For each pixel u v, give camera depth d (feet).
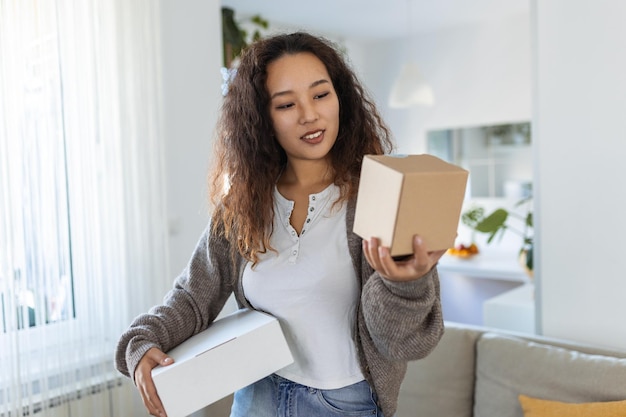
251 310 4.16
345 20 16.60
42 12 6.12
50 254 6.26
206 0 8.31
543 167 6.72
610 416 5.23
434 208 2.99
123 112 6.90
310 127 3.72
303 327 3.81
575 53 6.38
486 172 17.35
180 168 7.98
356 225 3.33
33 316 6.22
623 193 6.17
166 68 7.78
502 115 16.80
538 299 6.87
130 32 6.98
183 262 8.04
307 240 3.84
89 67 6.58
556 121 6.57
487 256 15.37
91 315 6.63
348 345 3.77
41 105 6.15
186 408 3.56
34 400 6.20
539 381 5.86
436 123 18.19
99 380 6.75
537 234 6.82
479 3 15.03
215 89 8.45
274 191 4.09
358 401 3.77
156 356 3.70
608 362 5.62
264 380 4.10
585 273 6.49
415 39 18.43
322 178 4.02
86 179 6.55
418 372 6.75
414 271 3.06
